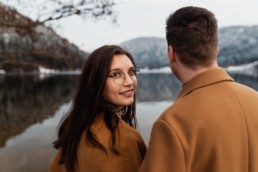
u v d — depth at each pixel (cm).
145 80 8494
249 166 134
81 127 182
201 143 130
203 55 139
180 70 149
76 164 186
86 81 187
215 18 142
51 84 6231
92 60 186
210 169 130
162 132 132
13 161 934
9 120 1819
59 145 205
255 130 137
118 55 187
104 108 183
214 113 133
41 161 933
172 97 3275
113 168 168
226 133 131
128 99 189
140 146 180
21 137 1310
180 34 141
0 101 2994
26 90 4519
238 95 141
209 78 141
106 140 172
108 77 186
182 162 126
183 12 143
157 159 130
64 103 2747
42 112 2191
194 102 136
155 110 2134
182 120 133
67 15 477
